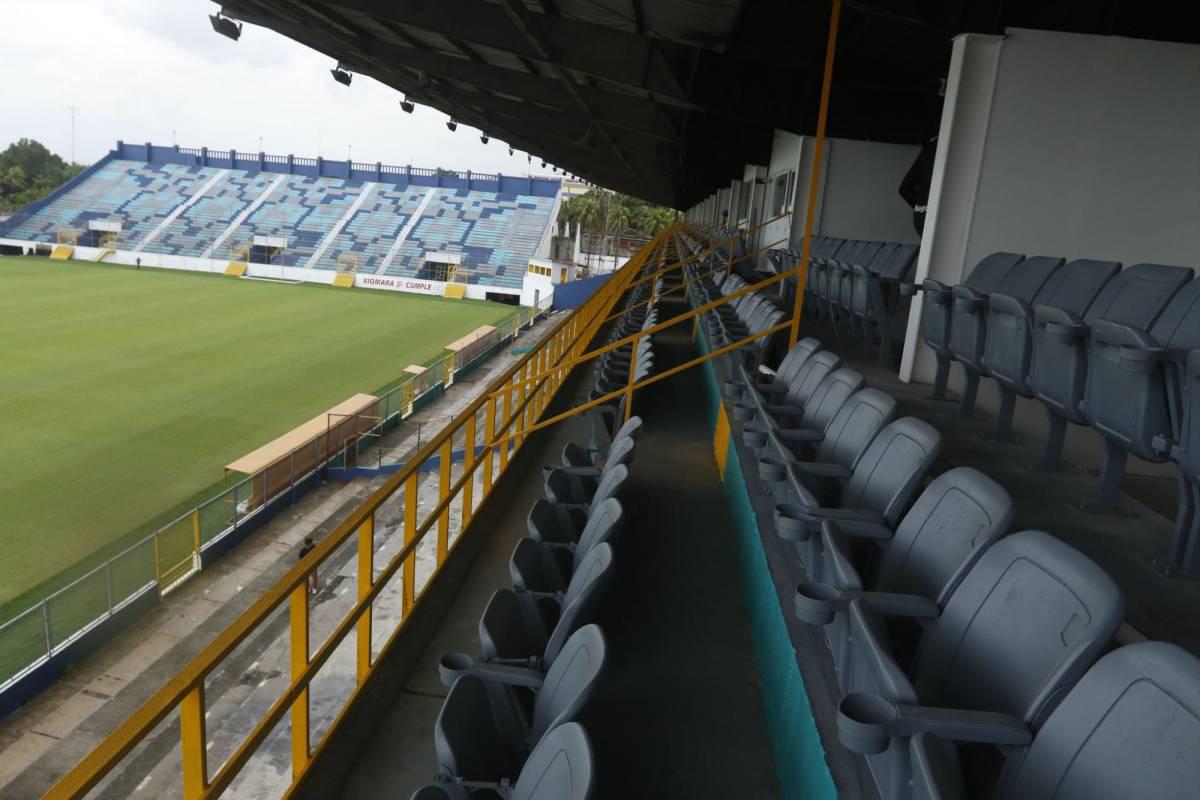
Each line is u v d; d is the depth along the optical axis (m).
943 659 1.63
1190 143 4.96
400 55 12.11
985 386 5.04
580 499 4.19
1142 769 1.07
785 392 4.34
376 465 16.81
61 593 9.09
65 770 7.78
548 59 8.68
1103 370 2.66
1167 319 3.06
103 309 32.69
